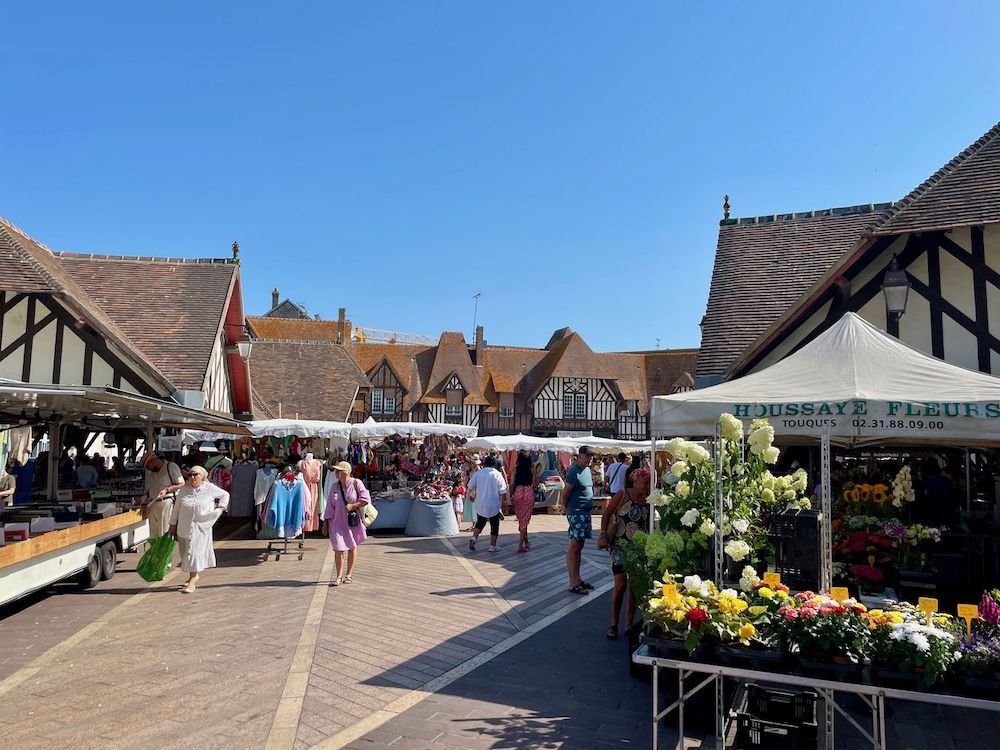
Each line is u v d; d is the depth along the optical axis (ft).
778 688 13.51
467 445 55.62
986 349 27.66
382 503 43.98
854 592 18.63
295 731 13.17
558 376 129.70
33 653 18.04
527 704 14.78
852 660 10.84
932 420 14.24
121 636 19.57
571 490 25.96
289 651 18.04
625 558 15.93
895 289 26.73
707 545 14.98
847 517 22.38
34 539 21.50
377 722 13.67
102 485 45.14
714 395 16.99
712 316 39.27
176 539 26.35
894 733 13.97
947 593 19.30
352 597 24.34
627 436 132.05
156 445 42.63
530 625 21.12
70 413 30.68
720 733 11.68
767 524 15.24
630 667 16.61
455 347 137.59
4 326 40.14
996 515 26.96
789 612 11.60
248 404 62.34
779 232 43.96
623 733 13.39
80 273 53.52
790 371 17.74
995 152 30.22
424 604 23.53
